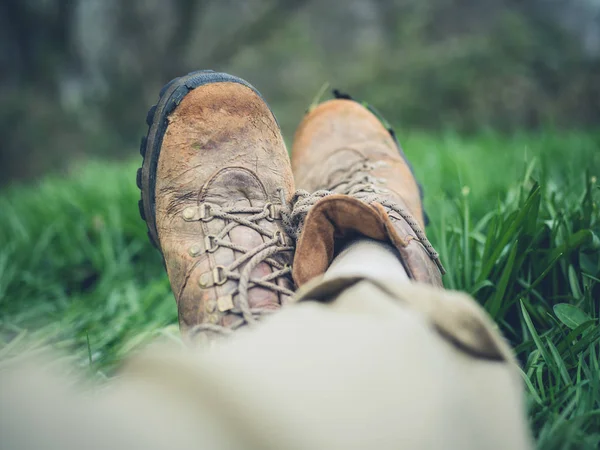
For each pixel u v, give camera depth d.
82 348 1.12
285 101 8.77
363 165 1.29
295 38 9.24
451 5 8.91
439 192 1.51
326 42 9.74
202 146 1.05
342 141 1.37
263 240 0.92
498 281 1.04
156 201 1.05
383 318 0.47
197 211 0.98
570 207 1.13
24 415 0.32
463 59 7.30
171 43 7.51
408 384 0.42
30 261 1.71
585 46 8.49
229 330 0.75
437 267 0.89
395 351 0.43
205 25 8.85
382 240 0.81
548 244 1.09
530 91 6.75
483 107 6.83
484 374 0.49
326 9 10.06
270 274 0.83
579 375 0.78
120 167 3.00
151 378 0.39
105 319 1.33
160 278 1.57
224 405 0.37
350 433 0.39
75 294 1.57
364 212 0.78
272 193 1.04
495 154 2.24
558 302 1.02
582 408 0.73
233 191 1.02
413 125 7.09
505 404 0.48
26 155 6.64
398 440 0.40
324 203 0.79
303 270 0.81
